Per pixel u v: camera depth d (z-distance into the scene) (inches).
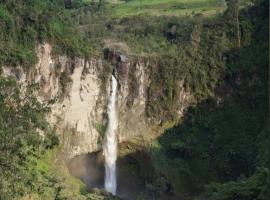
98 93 3430.1
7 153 2738.7
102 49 3553.2
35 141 2942.9
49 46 3152.1
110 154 3506.4
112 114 3506.4
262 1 3794.3
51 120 3154.5
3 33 2982.3
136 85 3572.8
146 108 3636.8
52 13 3257.9
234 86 3688.5
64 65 3230.8
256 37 3732.8
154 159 3469.5
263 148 3144.7
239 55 3715.6
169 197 3348.9
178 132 3646.7
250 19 3782.0
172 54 3693.4
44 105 3125.0
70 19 3508.9
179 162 3496.6
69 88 3260.3
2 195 2532.0
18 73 2970.0
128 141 3570.4
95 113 3437.5
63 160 3189.0
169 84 3644.2
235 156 3440.0
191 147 3540.8
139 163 3543.3
